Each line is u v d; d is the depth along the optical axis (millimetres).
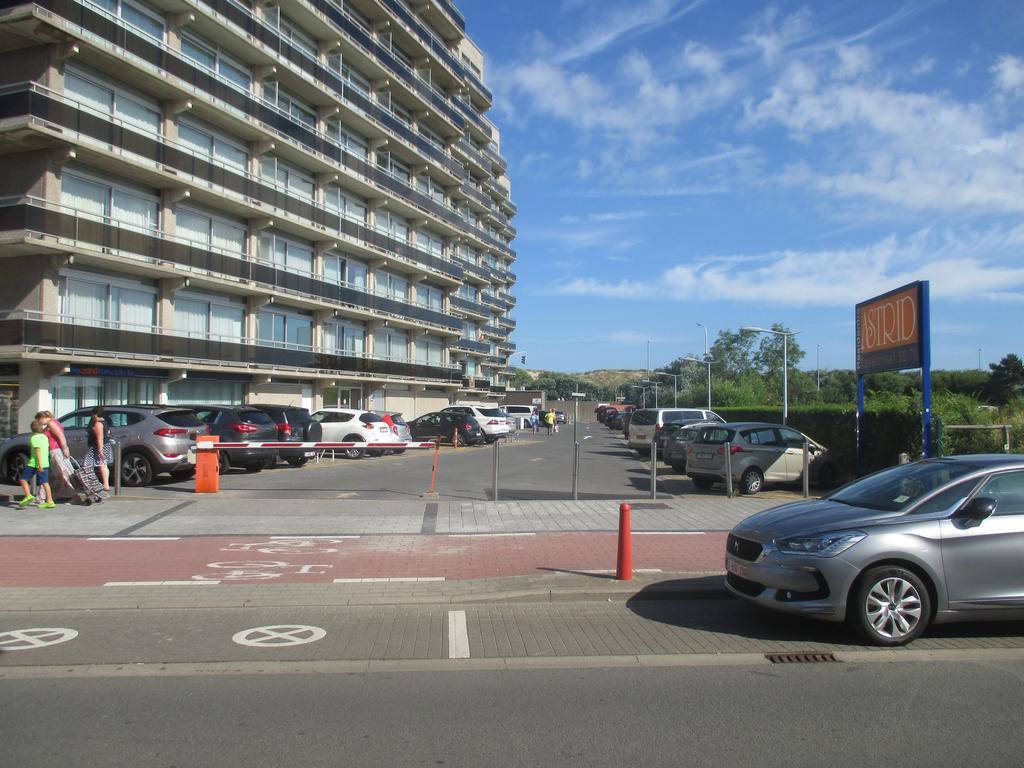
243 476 18234
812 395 62188
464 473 20031
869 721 4559
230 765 3932
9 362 23500
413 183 47625
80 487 13117
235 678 5285
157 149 26438
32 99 22125
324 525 11336
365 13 41594
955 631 6473
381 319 42906
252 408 20000
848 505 6832
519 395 83125
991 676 5363
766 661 5703
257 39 31141
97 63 24547
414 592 7586
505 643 6137
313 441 22000
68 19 22969
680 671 5477
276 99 33531
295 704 4797
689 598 7641
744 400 55719
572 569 8570
